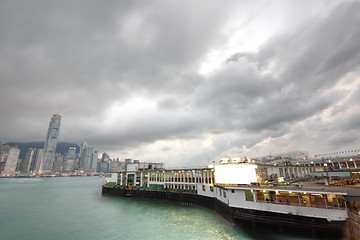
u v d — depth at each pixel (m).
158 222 49.38
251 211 37.09
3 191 138.12
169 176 77.75
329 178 48.28
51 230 45.41
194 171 70.25
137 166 92.88
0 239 40.44
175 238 38.41
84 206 73.25
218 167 46.50
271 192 36.84
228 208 41.31
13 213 63.53
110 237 40.41
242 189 38.75
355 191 35.00
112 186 96.31
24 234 42.97
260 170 56.31
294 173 73.88
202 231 41.03
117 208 67.62
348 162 83.94
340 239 29.19
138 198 82.56
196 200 64.62
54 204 79.56
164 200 74.06
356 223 25.50
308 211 31.95
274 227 34.47
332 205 31.70
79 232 43.78
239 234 37.56
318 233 30.83
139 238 39.34
